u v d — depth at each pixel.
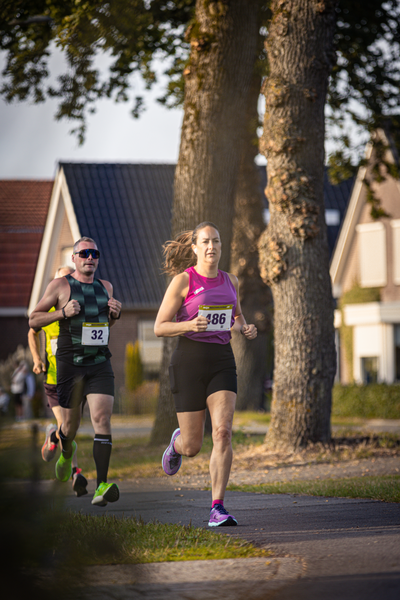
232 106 35.59
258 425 48.53
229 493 20.58
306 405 29.55
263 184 92.06
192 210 35.59
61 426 18.80
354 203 82.75
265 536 13.35
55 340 22.17
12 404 9.22
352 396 62.44
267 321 62.66
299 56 30.44
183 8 42.59
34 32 39.34
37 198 111.81
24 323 97.75
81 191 90.81
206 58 35.22
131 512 17.16
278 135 30.36
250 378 63.03
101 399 18.06
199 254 15.91
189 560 11.25
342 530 13.68
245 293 62.25
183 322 15.01
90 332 18.34
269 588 9.59
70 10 36.56
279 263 30.02
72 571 8.56
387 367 78.44
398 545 12.01
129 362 81.62
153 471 27.20
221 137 35.53
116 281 85.06
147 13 38.75
